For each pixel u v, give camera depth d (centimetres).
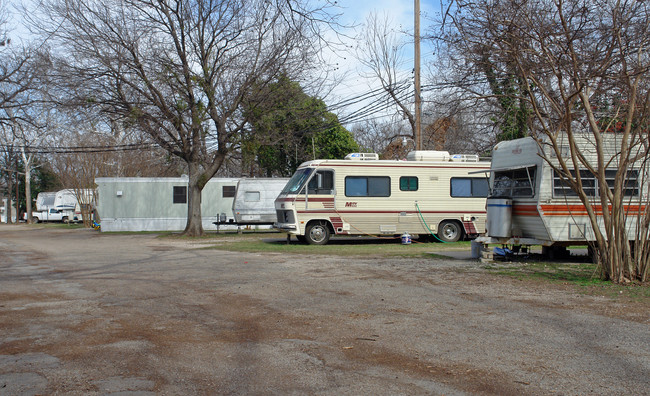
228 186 2956
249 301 827
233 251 1638
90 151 3416
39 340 607
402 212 1906
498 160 1412
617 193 966
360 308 767
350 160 1877
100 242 2195
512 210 1343
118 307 789
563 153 1214
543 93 1006
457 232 1964
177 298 857
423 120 2736
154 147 2786
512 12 969
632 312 729
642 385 455
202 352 561
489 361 522
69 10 2069
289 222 1848
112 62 2109
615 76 927
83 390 449
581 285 940
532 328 646
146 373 494
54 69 2064
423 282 989
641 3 926
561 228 1249
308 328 657
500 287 930
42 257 1560
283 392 445
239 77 2225
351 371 497
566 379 470
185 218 2933
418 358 533
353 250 1634
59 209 4994
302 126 2800
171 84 2162
